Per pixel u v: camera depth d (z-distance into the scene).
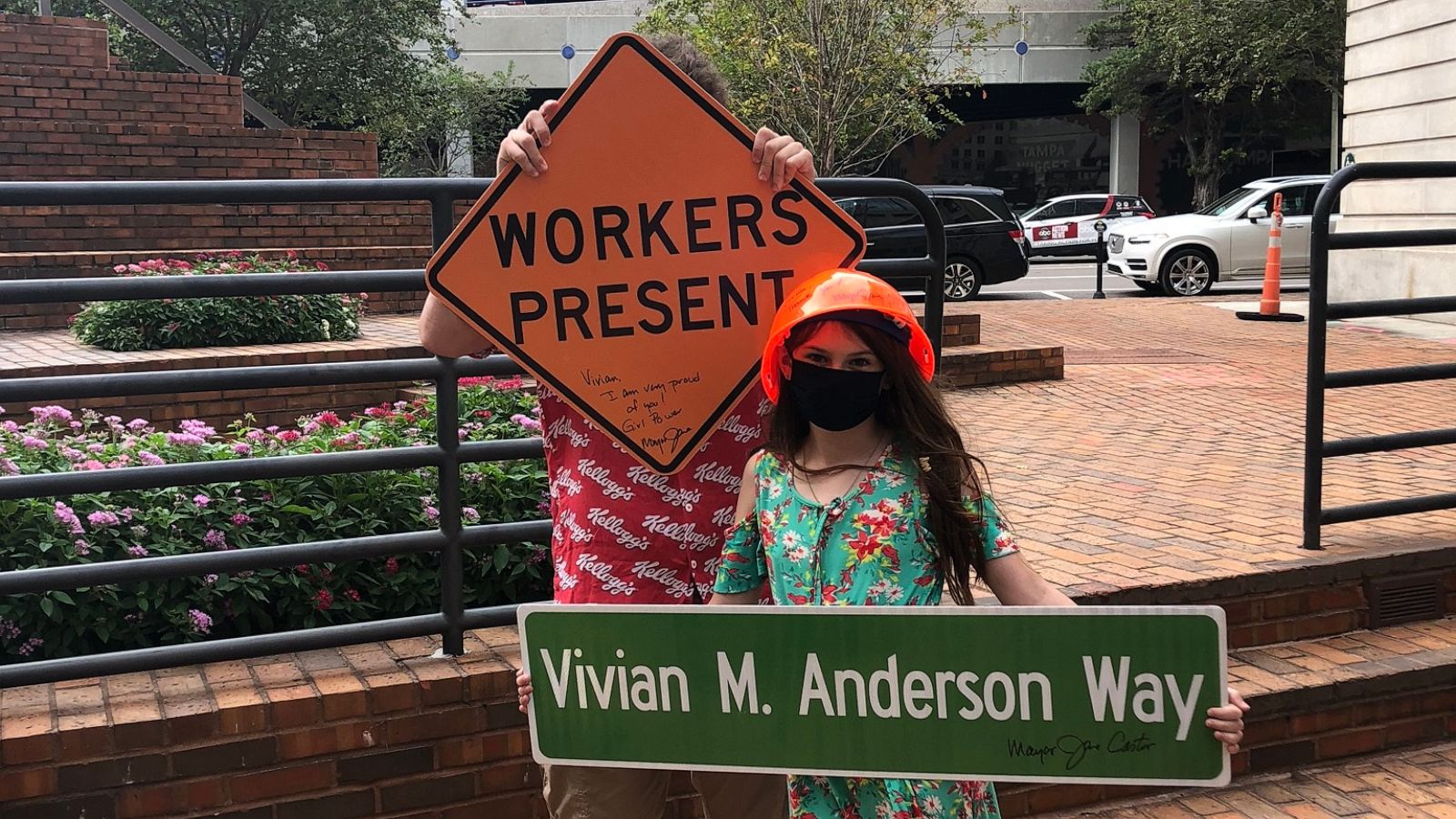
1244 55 28.95
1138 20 32.03
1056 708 1.94
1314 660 3.94
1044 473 5.89
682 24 13.98
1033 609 1.92
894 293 2.08
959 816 2.04
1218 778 1.90
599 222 2.36
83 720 2.91
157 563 3.07
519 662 3.32
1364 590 4.20
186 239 11.63
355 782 3.12
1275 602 4.06
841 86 12.73
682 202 2.37
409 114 22.95
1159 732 1.91
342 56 20.94
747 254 2.39
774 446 2.19
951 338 9.67
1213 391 8.46
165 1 19.53
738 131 2.37
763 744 2.05
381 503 3.99
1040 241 26.94
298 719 3.05
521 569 3.95
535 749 2.14
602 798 2.23
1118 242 18.88
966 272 16.58
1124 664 1.90
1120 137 38.62
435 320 2.42
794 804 2.11
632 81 2.34
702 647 2.04
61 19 11.95
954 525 2.04
